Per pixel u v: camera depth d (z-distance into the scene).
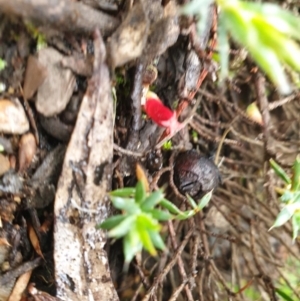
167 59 0.07
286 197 0.07
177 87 0.07
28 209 0.07
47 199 0.07
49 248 0.07
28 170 0.07
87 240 0.07
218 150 0.09
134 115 0.07
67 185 0.06
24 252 0.07
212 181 0.08
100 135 0.06
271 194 0.09
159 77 0.07
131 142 0.07
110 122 0.06
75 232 0.07
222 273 0.10
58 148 0.07
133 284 0.09
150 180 0.08
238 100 0.10
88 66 0.06
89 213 0.07
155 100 0.07
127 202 0.05
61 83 0.06
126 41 0.06
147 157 0.08
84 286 0.07
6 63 0.06
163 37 0.06
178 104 0.07
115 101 0.07
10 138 0.06
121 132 0.07
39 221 0.07
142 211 0.05
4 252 0.07
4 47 0.06
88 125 0.06
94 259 0.07
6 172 0.07
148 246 0.05
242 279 0.10
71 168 0.06
